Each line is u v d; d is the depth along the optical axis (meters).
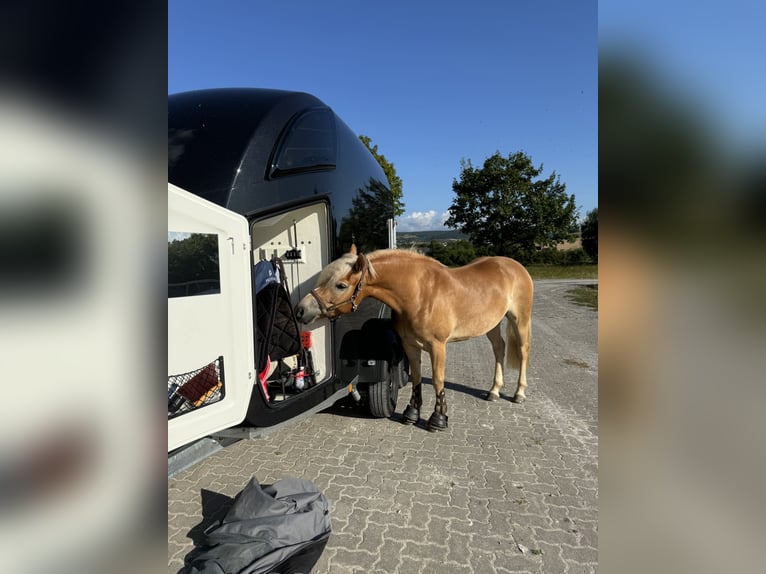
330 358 3.76
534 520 2.71
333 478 3.23
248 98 3.15
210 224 2.25
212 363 2.29
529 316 4.87
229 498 2.99
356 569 2.29
